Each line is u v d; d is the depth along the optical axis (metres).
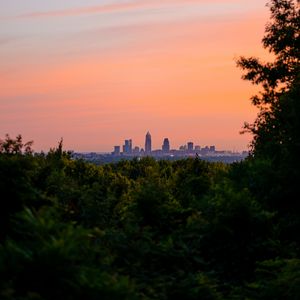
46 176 14.50
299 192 19.06
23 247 7.55
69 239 7.61
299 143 19.92
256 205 14.88
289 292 12.53
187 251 12.88
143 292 10.52
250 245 14.05
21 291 7.09
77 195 14.66
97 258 9.93
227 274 13.65
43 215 8.54
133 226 13.06
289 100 22.39
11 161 10.74
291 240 17.42
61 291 7.18
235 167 22.52
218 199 15.39
